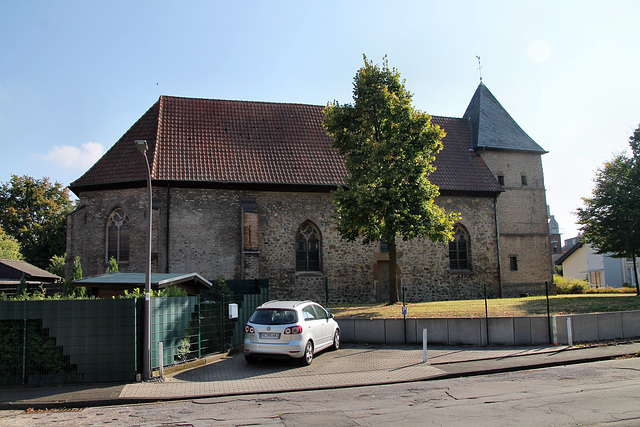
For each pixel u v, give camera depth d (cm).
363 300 2775
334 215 2761
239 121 2928
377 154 2139
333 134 2331
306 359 1391
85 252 2542
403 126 2216
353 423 802
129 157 2609
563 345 1603
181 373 1334
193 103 2944
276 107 3112
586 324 1661
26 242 4988
